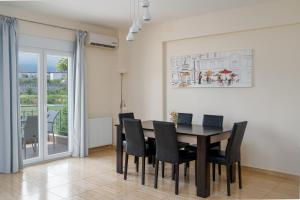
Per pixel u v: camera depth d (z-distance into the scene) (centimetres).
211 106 513
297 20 409
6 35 442
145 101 603
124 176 424
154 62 584
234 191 376
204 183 354
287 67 428
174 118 498
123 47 638
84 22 569
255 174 450
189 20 526
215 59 503
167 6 458
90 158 554
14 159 452
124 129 438
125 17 530
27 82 497
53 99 541
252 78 462
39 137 514
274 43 439
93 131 600
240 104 478
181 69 550
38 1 433
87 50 592
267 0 427
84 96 566
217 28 490
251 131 467
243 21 460
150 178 431
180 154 384
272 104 445
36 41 500
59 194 362
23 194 361
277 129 441
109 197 354
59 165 500
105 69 632
